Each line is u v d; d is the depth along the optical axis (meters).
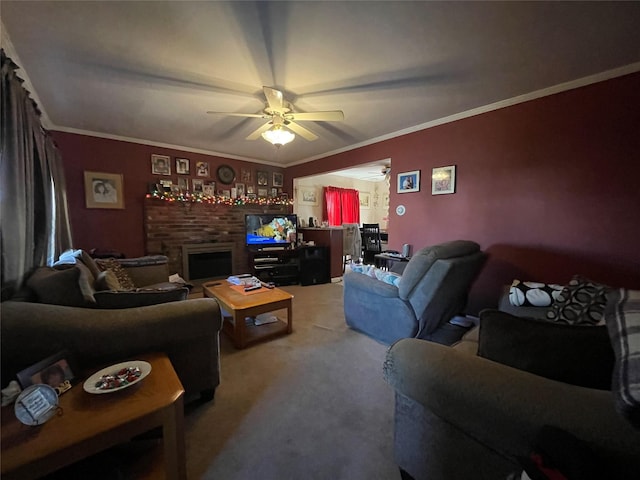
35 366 1.06
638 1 1.46
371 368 2.14
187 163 4.54
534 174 2.59
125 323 1.38
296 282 4.96
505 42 1.83
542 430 0.69
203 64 2.08
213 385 1.72
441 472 0.98
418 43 1.84
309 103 2.76
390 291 2.33
